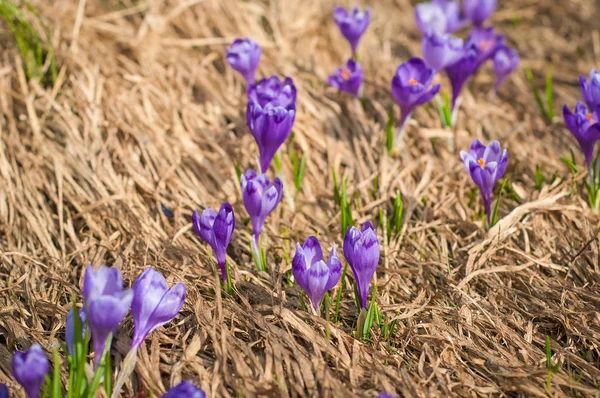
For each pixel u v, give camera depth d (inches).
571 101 40.4
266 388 29.1
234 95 39.2
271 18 42.4
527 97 40.6
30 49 39.1
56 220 34.6
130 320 30.8
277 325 30.9
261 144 32.7
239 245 33.9
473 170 32.6
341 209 33.7
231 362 30.0
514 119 39.5
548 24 45.5
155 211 34.9
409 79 35.4
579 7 46.3
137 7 41.6
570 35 44.3
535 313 31.9
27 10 40.3
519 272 33.0
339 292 30.9
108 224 34.4
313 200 35.7
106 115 37.3
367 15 38.2
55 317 31.4
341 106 39.1
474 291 32.6
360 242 29.8
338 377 29.6
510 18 46.3
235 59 35.1
